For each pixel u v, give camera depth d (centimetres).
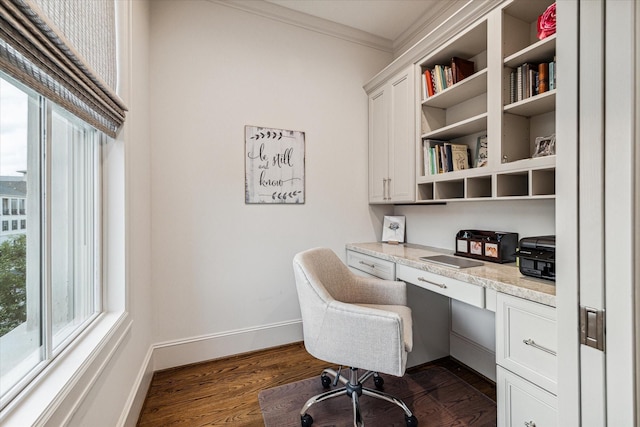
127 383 145
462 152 207
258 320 240
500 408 130
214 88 223
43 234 97
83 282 130
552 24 137
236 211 231
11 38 65
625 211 52
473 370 210
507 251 176
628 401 52
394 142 244
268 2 234
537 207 171
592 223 56
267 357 229
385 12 246
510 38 163
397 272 205
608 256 54
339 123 269
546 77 147
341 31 264
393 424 157
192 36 217
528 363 118
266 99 240
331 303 148
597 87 55
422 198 225
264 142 239
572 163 59
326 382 189
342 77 270
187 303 218
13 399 79
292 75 250
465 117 214
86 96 103
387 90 251
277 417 162
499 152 162
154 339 208
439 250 231
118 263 143
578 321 58
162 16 208
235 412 166
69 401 86
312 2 234
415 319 216
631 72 50
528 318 118
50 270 99
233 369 212
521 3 154
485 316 202
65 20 89
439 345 225
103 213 142
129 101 152
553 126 161
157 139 207
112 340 122
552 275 129
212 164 223
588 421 58
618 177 52
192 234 218
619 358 53
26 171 91
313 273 161
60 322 112
